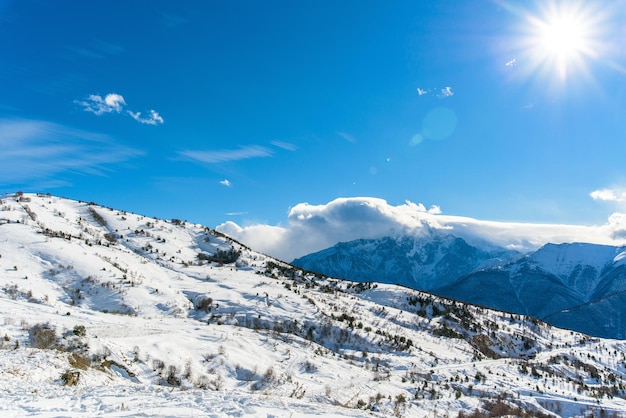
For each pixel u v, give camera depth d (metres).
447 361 165.38
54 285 152.75
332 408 33.75
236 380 82.62
